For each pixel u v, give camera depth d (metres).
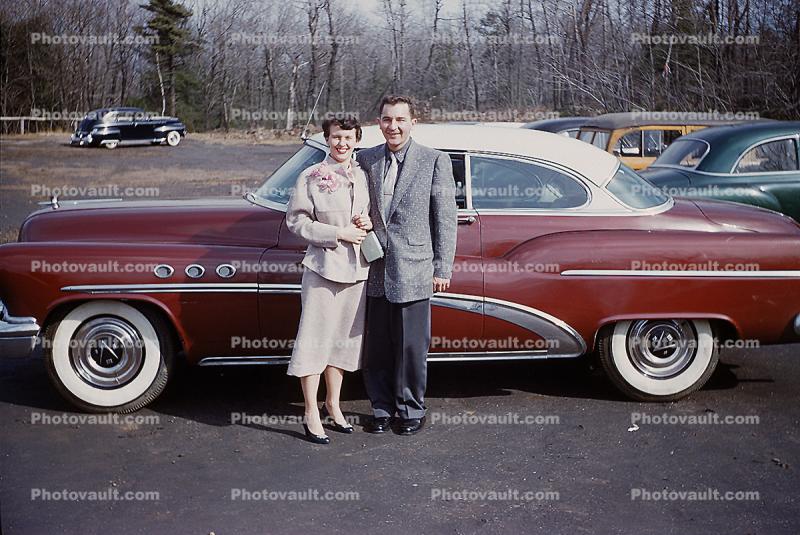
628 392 5.03
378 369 4.62
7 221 12.58
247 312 4.75
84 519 3.57
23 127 39.59
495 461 4.20
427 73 26.38
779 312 4.93
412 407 4.57
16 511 3.63
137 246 4.76
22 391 5.21
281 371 5.64
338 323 4.47
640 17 20.75
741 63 19.45
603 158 5.22
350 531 3.48
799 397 5.13
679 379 5.01
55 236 4.95
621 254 4.81
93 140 29.77
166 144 31.27
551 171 5.01
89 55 41.56
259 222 4.93
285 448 4.37
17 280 4.61
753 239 4.92
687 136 8.85
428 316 4.50
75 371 4.77
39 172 20.72
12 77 40.62
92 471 4.07
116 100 42.56
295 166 5.12
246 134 35.03
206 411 4.89
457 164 4.94
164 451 4.31
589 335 4.90
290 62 33.22
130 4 42.38
